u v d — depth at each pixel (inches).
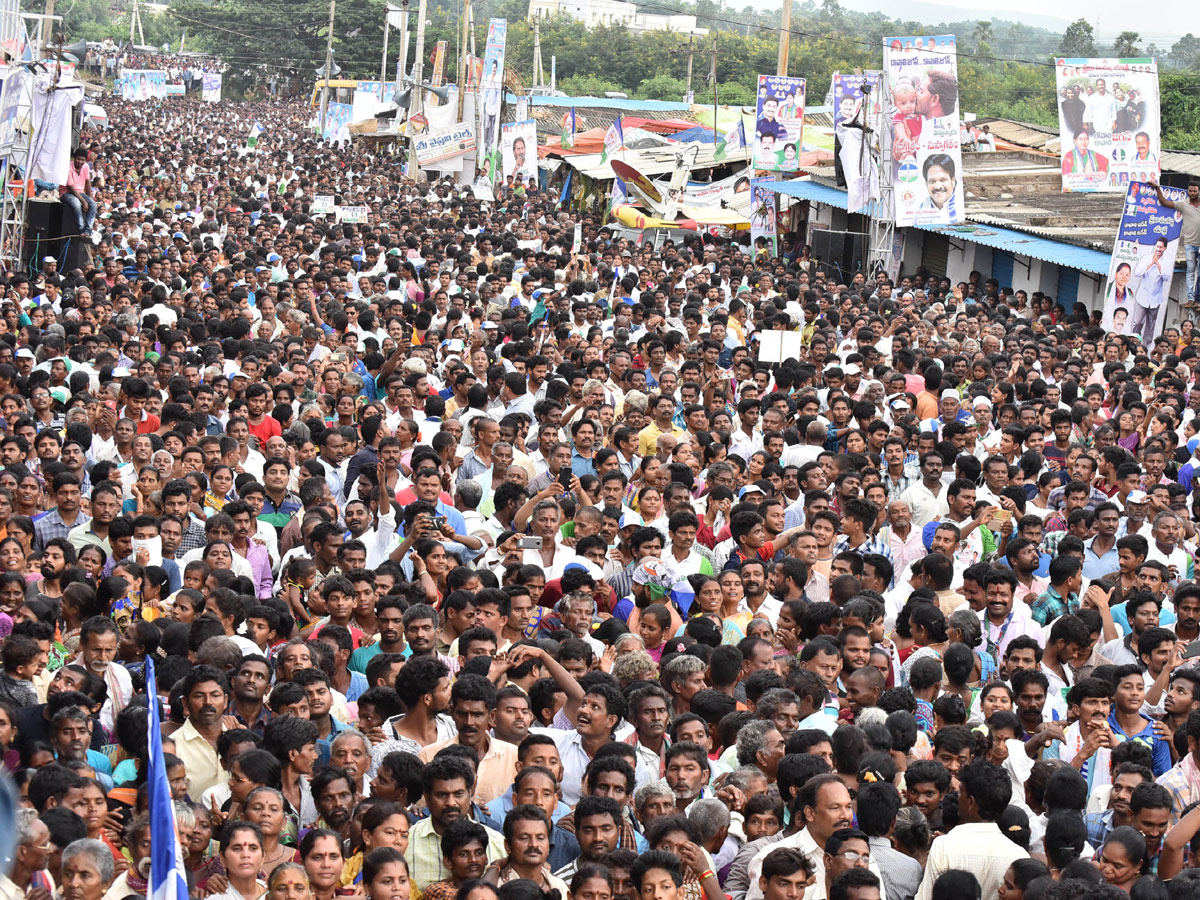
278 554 441.4
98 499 419.5
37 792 254.2
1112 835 256.5
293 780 282.8
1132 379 692.1
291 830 270.7
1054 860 262.1
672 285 991.6
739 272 1094.4
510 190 1887.3
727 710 318.0
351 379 576.1
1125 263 880.3
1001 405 657.6
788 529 487.8
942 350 810.8
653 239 1528.1
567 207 1913.1
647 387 629.0
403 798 275.0
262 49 4835.1
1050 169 1364.4
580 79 3742.6
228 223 1317.7
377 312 821.9
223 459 491.8
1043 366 757.9
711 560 436.8
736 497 504.1
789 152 1306.6
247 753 270.5
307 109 4315.9
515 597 365.7
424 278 975.0
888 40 1002.7
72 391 590.6
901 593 414.6
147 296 806.5
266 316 781.3
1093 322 1007.6
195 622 343.6
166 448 482.9
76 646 350.3
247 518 423.8
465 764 258.1
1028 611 391.2
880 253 1123.9
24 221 983.0
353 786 273.1
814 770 268.1
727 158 1701.5
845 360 742.5
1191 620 389.4
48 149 973.8
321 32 4692.4
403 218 1407.5
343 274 925.8
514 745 298.0
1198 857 269.9
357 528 439.8
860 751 287.0
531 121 1745.8
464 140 1795.0
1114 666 335.9
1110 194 1328.7
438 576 402.9
